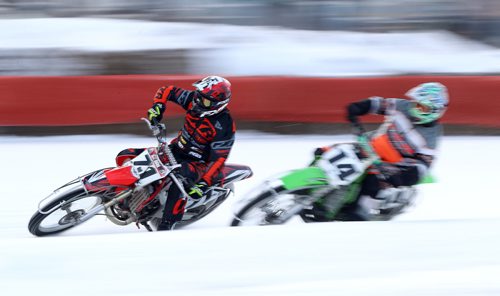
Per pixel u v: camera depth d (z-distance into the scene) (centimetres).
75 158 2441
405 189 1766
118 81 2619
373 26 3247
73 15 3078
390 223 1392
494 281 1090
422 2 3241
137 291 1015
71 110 2619
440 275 1109
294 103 2736
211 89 1622
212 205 1814
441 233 1315
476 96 2809
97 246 1195
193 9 3136
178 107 2686
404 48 3111
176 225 1814
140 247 1194
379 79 2741
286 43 3034
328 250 1205
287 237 1269
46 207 1602
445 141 2802
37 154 2462
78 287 1022
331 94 2745
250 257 1161
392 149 1630
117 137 2691
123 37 2858
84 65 2714
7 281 1035
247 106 2722
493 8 3247
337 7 3195
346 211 1758
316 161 1788
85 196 1639
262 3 3142
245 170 1850
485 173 2480
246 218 1709
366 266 1139
